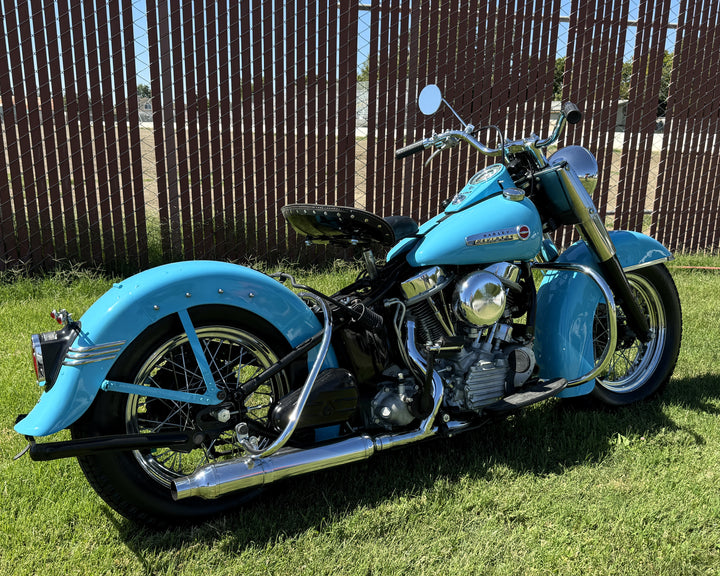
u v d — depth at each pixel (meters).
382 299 2.45
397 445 2.31
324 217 2.29
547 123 5.62
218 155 4.88
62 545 2.05
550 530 2.14
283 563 1.98
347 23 4.91
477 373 2.48
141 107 4.82
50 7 4.36
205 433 2.06
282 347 2.25
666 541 2.08
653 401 3.12
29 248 4.71
